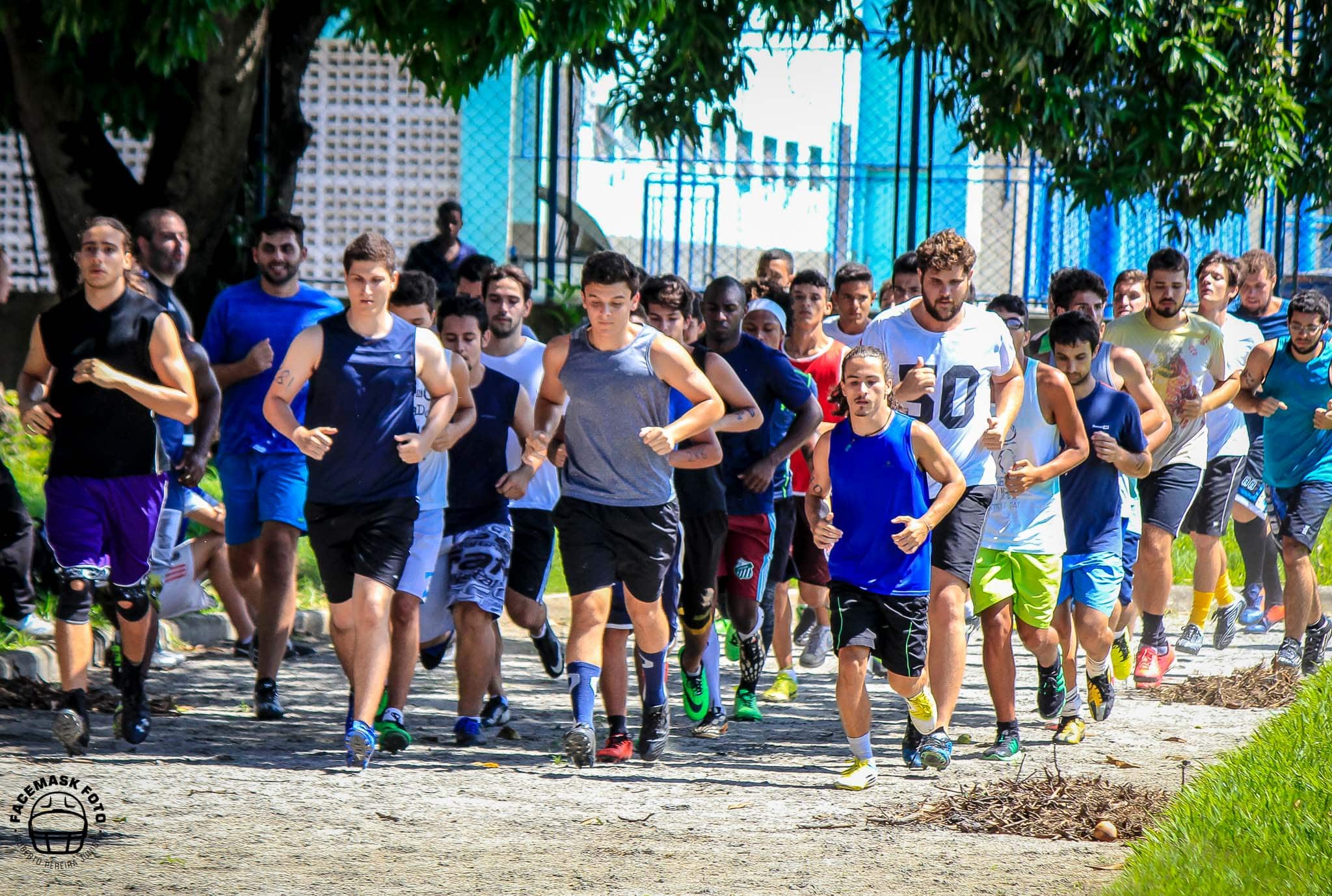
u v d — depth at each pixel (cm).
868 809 1502
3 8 3122
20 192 5034
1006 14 2823
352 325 1670
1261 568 2942
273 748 1756
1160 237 4397
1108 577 1909
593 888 1189
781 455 1970
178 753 1697
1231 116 3034
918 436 1599
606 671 1762
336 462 1662
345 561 1708
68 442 1678
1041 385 1814
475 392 1856
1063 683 1875
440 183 5131
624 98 3544
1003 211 4428
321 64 5141
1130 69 3091
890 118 4409
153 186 3575
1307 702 1828
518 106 4778
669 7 2677
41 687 1962
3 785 1502
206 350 2141
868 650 1612
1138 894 1117
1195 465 2297
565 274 4250
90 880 1170
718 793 1577
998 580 1792
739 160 4303
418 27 2352
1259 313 2878
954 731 1973
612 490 1670
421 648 2045
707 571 1872
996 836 1384
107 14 2512
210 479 3319
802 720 2059
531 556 1992
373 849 1300
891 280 2669
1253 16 3177
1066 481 1916
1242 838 1251
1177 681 2352
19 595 2178
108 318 1681
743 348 1992
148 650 1748
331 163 5156
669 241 4350
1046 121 3002
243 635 2439
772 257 3002
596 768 1703
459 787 1573
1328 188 3444
